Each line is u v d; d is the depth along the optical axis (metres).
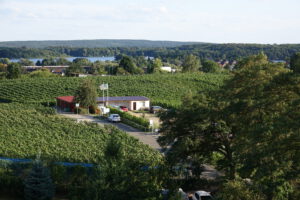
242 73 27.78
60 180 28.08
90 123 54.94
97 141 44.59
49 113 65.62
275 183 17.77
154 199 21.22
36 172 25.55
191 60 166.50
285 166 17.33
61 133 47.56
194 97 30.61
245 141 21.16
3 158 34.84
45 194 25.36
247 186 19.55
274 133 18.55
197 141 29.33
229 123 28.20
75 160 34.78
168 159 29.06
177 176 30.86
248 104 24.19
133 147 41.59
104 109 67.50
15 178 26.94
